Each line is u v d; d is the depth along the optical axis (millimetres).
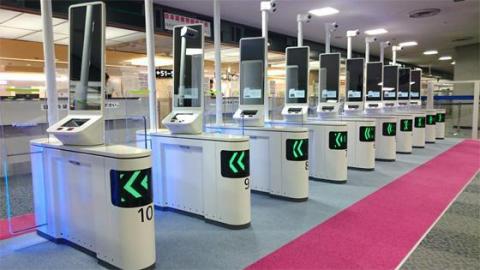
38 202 3430
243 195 3480
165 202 4172
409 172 6141
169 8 7047
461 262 2711
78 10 3125
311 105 7402
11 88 7109
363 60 7293
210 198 3660
